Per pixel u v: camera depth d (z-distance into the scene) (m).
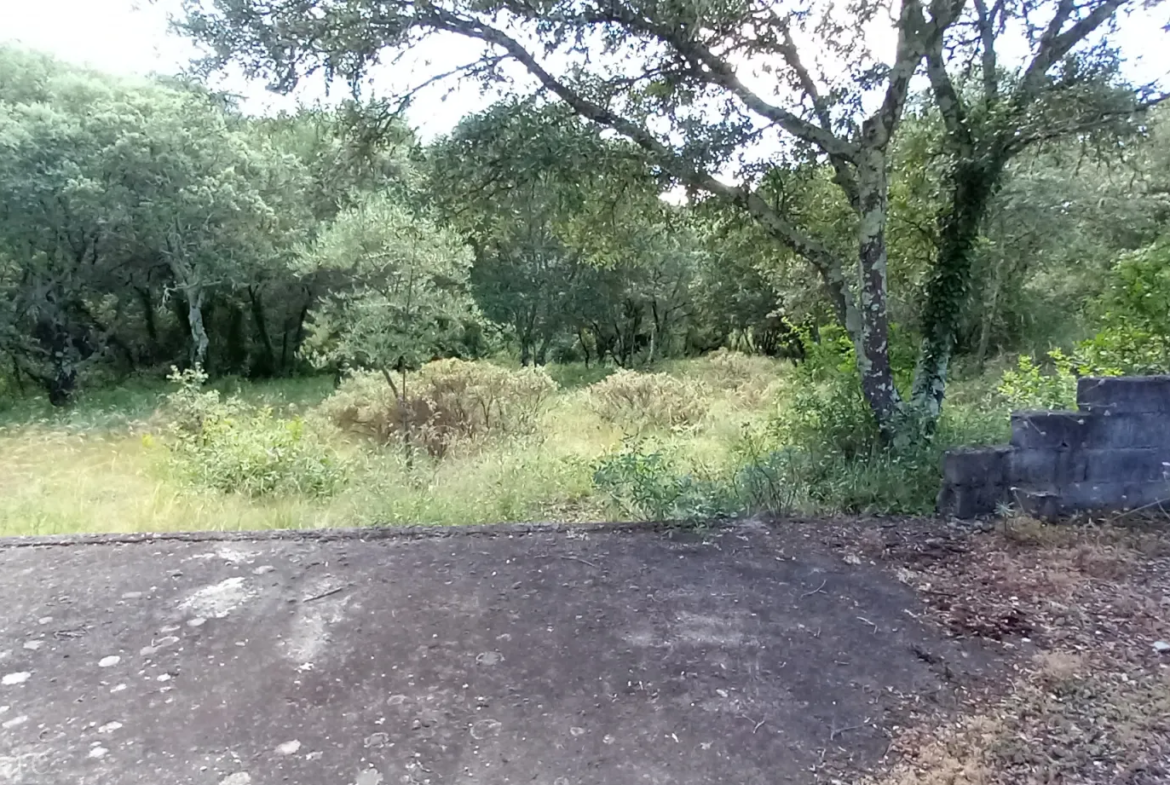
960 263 6.79
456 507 5.68
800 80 6.86
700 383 13.81
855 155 6.47
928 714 2.74
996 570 4.05
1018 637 3.32
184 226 17.02
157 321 22.70
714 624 3.44
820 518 5.01
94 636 3.30
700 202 7.34
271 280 21.09
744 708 2.77
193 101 6.75
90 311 20.17
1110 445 4.88
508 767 2.43
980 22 7.30
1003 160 6.66
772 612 3.57
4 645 3.22
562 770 2.42
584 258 9.78
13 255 16.25
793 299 12.57
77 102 16.33
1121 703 2.75
